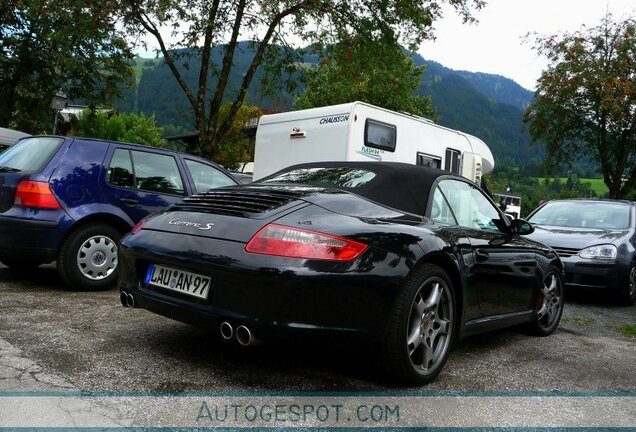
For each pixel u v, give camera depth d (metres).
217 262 3.03
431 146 11.41
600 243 7.78
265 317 2.90
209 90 13.26
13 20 20.67
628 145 19.77
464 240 3.87
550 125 21.23
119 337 3.88
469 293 3.84
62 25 12.88
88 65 20.69
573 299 8.16
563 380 3.78
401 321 3.18
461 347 4.54
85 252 5.52
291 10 11.99
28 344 3.55
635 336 5.62
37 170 5.41
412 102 29.20
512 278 4.46
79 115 27.84
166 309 3.29
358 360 3.77
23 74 21.78
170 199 6.20
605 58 19.78
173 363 3.41
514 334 5.25
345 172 4.10
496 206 4.79
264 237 3.01
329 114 10.09
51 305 4.76
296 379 3.31
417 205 3.85
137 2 11.41
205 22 11.26
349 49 12.89
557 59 20.45
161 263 3.33
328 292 2.94
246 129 28.33
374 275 3.06
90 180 5.62
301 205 3.25
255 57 12.79
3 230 5.29
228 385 3.12
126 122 40.59
